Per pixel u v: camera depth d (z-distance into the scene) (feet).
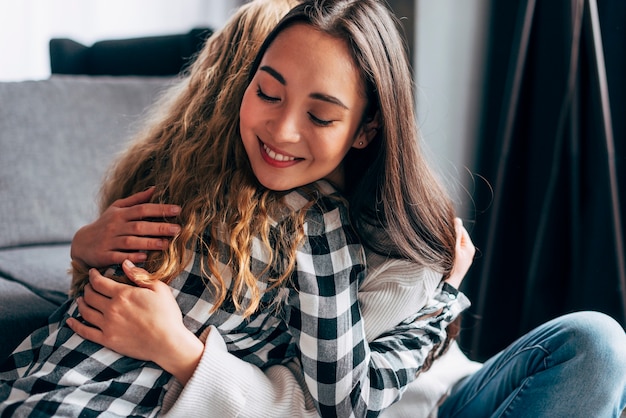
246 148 2.76
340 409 2.68
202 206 2.79
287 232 2.75
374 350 2.93
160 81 6.11
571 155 5.36
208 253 2.70
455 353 3.89
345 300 2.75
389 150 2.80
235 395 2.63
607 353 3.02
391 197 2.89
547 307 5.93
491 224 5.51
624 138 5.56
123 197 3.33
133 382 2.57
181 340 2.57
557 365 3.10
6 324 3.44
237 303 2.67
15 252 4.88
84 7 8.42
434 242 3.04
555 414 3.06
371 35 2.66
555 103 5.59
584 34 5.31
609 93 5.53
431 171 3.08
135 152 3.38
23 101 5.31
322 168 2.74
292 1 3.29
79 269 3.05
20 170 5.11
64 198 5.24
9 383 2.54
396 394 2.87
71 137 5.41
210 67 3.29
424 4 5.77
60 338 2.67
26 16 8.16
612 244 5.15
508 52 6.19
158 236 2.84
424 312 3.03
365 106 2.76
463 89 6.18
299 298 2.70
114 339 2.56
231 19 3.35
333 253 2.80
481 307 5.58
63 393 2.45
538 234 5.49
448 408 3.70
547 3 5.53
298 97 2.59
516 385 3.30
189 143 3.03
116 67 6.73
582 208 5.67
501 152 5.44
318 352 2.67
